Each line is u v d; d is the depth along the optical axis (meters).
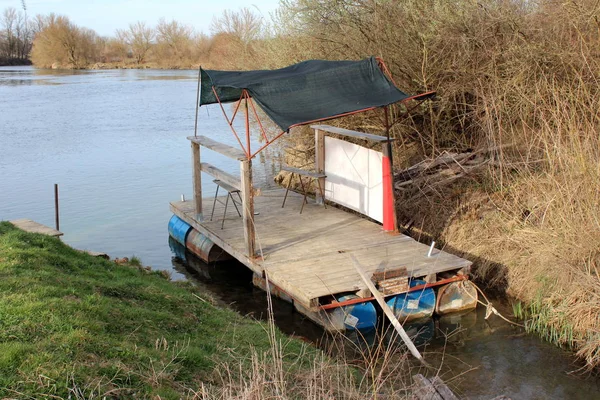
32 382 4.53
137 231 13.40
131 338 5.79
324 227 10.79
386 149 10.18
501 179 11.01
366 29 14.93
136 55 82.06
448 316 8.99
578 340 7.89
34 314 5.59
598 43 10.48
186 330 6.64
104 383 4.75
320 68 10.39
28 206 15.28
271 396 4.87
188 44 79.50
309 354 6.86
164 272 9.87
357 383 6.46
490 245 10.35
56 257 7.78
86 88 45.41
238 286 10.30
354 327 7.84
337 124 15.52
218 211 12.09
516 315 8.92
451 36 12.71
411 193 12.40
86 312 5.93
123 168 19.73
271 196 13.15
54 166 19.94
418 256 9.25
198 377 5.46
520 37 12.00
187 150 22.78
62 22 78.06
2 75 60.62
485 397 6.80
